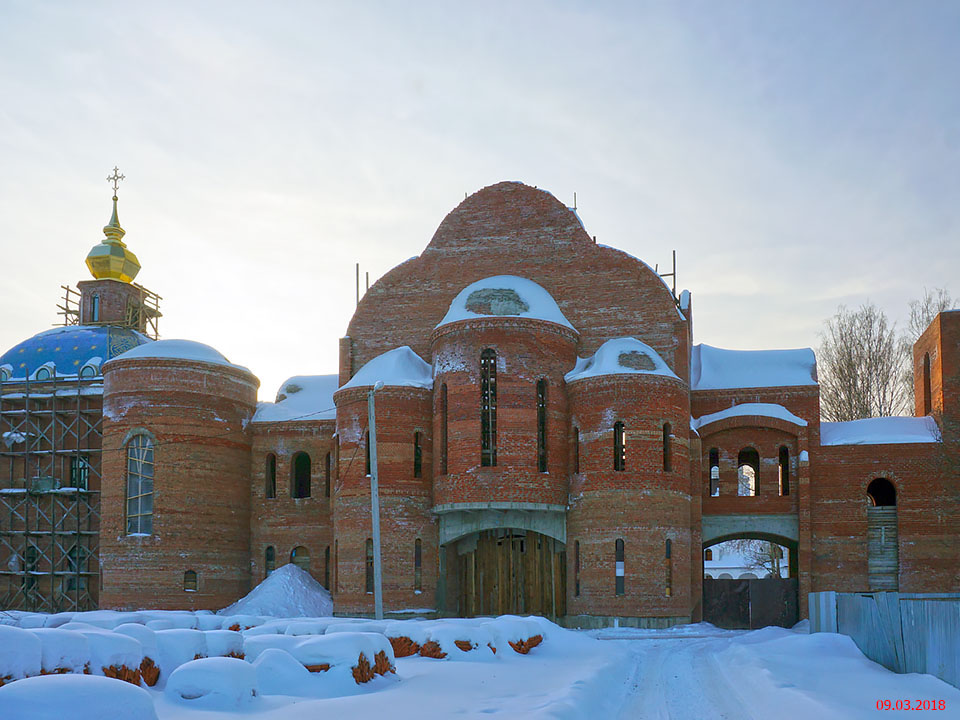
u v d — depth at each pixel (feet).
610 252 149.79
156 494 146.92
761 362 151.12
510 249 153.48
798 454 141.08
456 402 132.87
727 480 143.54
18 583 166.20
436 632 72.84
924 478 137.18
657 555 126.72
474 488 129.39
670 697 58.18
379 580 97.60
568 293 149.89
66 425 169.07
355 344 156.56
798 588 136.98
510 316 134.00
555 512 132.98
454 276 154.81
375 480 99.35
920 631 61.41
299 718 44.32
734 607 137.90
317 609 144.87
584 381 132.67
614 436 130.00
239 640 58.59
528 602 135.95
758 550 256.32
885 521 138.21
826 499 139.74
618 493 127.95
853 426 146.72
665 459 131.13
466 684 58.13
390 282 157.17
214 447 152.46
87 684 34.88
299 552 157.17
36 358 181.88
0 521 168.55
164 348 152.35
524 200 155.02
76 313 210.18
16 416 171.12
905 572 135.33
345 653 55.52
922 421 144.77
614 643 101.04
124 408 149.89
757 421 142.61
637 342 138.62
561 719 43.68
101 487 152.56
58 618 95.81
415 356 148.46
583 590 128.47
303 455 169.17
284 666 53.83
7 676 42.32
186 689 47.50
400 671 63.98
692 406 148.36
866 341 205.05
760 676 61.98
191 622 85.87
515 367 132.26
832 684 57.93
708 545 148.87
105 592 146.61
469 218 156.46
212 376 153.48
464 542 140.56
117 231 204.74
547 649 83.05
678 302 161.27
